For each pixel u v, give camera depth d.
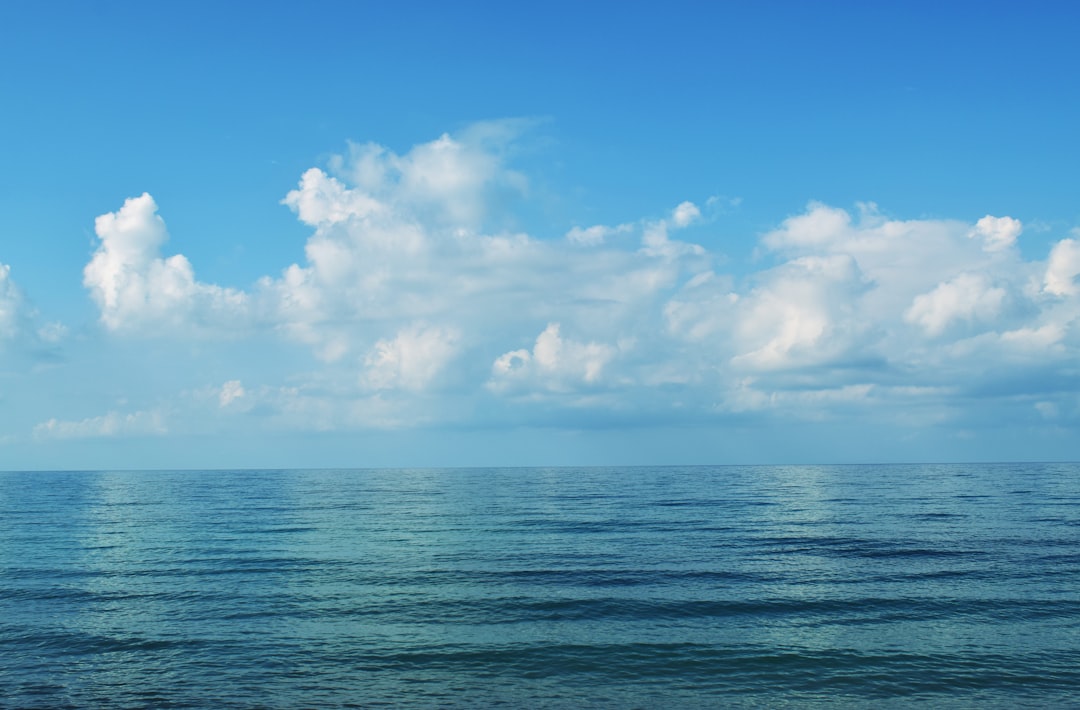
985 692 18.52
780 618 25.27
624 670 20.11
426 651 21.73
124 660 20.98
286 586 30.81
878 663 20.58
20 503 85.56
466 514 66.56
